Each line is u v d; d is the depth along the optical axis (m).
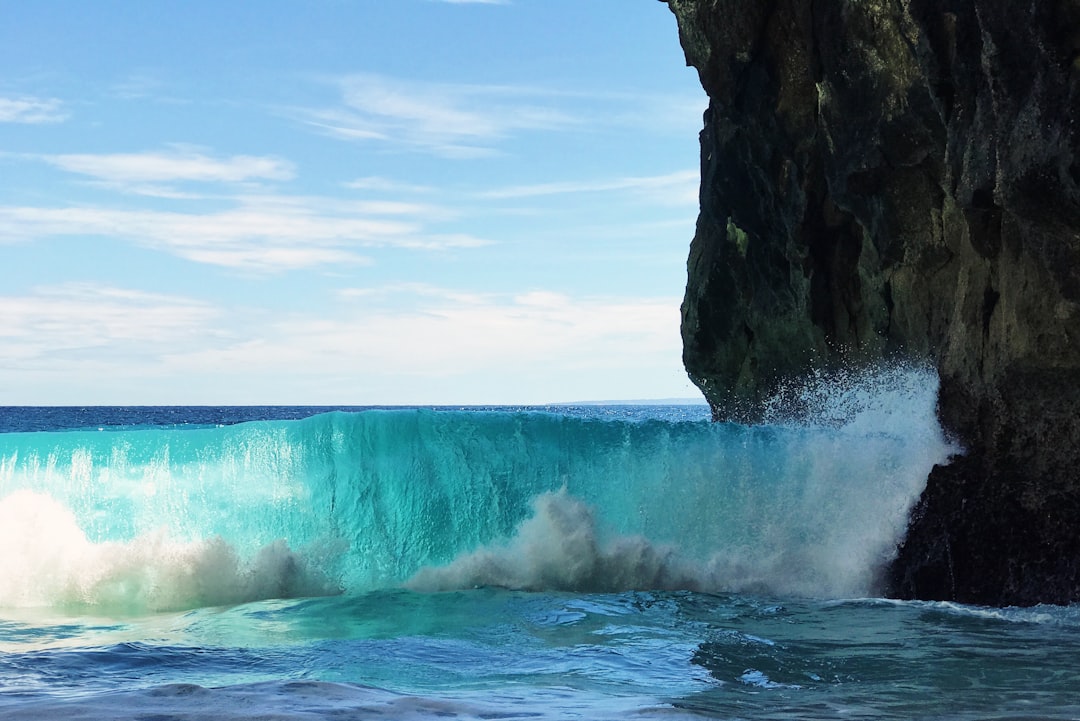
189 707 4.43
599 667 6.59
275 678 6.01
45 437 10.77
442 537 11.39
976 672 6.43
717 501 11.41
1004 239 10.59
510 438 11.69
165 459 10.95
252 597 10.34
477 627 8.31
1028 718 4.98
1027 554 9.78
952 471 10.62
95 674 5.89
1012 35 9.34
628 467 11.66
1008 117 9.66
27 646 7.14
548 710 4.84
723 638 7.77
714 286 20.31
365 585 10.77
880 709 5.22
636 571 10.89
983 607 9.51
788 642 7.61
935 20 11.20
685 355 21.95
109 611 9.60
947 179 12.45
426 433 11.62
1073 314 9.53
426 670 6.44
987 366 10.73
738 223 18.72
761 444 11.57
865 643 7.57
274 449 11.26
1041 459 10.02
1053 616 8.92
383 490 11.45
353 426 11.50
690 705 5.23
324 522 11.25
